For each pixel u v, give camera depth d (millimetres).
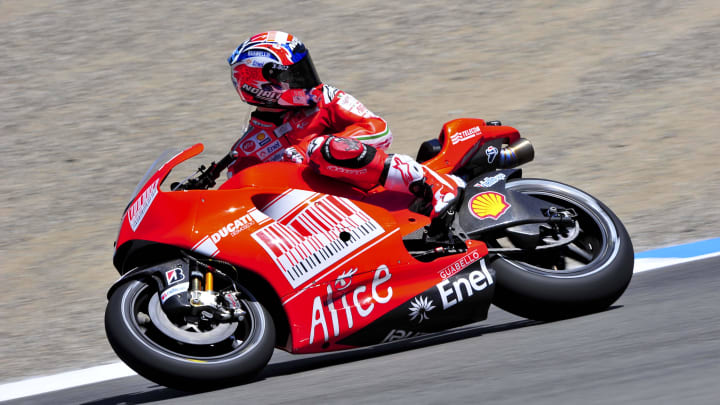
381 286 16859
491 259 17969
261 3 60594
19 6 62688
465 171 19688
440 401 11914
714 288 19266
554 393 11531
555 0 58312
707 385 10898
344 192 17453
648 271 23562
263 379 16094
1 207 37250
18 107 47906
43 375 21500
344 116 17969
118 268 16859
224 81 49719
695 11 54875
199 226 15812
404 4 59031
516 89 46719
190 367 14789
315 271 16281
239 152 18328
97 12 60500
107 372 19812
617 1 57406
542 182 19453
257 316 15703
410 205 17703
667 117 41656
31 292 29375
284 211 16641
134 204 16391
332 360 18359
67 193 38188
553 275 17938
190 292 15188
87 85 50219
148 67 52188
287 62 17484
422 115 44438
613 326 16391
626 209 32875
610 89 45531
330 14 58344
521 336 16938
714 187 33562
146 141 43188
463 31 54688
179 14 59469
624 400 10727
